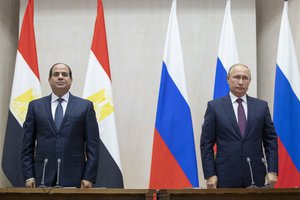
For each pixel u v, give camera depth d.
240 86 4.69
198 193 3.32
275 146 4.56
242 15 7.05
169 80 6.05
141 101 6.93
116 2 7.15
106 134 5.94
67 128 4.53
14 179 5.87
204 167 4.52
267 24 7.31
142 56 7.04
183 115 5.94
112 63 7.01
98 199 3.33
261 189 3.37
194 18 7.09
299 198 3.43
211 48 7.01
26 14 6.34
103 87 6.06
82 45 7.07
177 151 5.82
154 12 7.12
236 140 4.52
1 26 6.92
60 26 7.12
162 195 3.31
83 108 4.63
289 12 6.80
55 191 3.30
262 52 7.35
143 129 6.87
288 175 5.71
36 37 7.07
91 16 7.14
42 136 4.54
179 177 5.74
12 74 7.18
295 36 6.61
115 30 7.09
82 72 7.00
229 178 4.45
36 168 4.48
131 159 6.79
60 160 4.30
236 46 6.34
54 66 4.79
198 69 6.95
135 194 3.33
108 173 5.87
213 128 4.64
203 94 6.89
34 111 4.64
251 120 4.58
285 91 5.95
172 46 6.19
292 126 5.87
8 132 5.97
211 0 7.13
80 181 4.48
